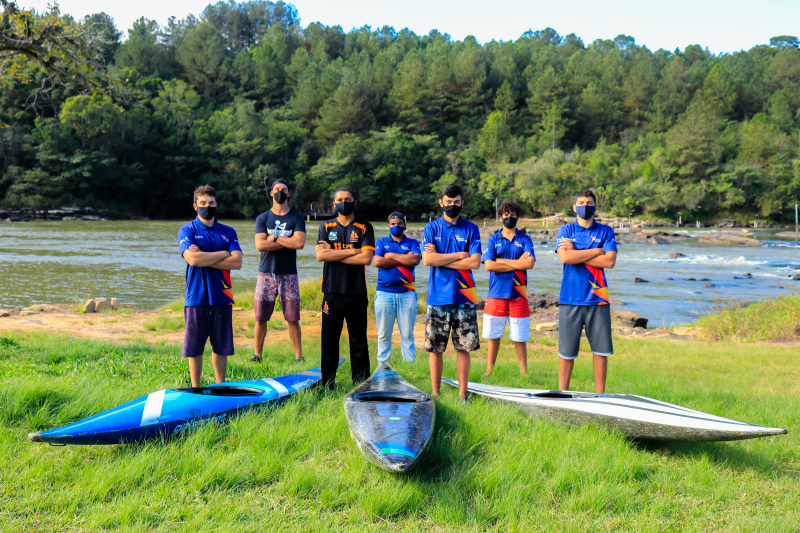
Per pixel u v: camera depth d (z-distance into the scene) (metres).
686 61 153.00
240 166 86.69
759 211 85.38
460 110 112.81
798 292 20.95
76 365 6.19
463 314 5.44
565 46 164.88
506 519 3.26
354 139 90.94
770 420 5.14
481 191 87.56
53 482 3.53
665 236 50.81
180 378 5.84
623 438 4.48
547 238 49.44
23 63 10.40
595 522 3.26
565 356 5.84
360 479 3.67
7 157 70.69
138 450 4.00
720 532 3.20
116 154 80.56
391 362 7.56
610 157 92.88
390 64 123.88
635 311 17.78
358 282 5.72
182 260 28.66
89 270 23.94
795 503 3.55
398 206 92.81
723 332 12.57
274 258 7.17
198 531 3.02
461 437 4.28
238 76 118.44
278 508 3.32
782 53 131.62
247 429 4.35
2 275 21.88
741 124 105.81
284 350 8.27
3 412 4.35
